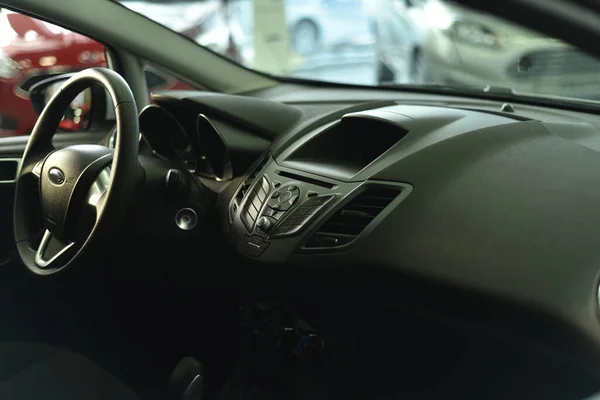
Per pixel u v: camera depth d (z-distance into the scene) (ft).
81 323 5.65
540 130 4.38
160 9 11.14
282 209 4.48
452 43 8.16
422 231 3.88
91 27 6.19
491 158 4.11
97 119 6.43
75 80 4.58
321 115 5.50
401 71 10.71
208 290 5.28
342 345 4.43
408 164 4.18
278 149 5.10
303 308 4.49
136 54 6.41
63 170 4.42
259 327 4.79
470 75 7.68
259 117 5.41
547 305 3.37
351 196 4.21
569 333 3.31
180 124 5.67
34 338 5.60
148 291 5.23
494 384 3.91
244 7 14.65
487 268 3.60
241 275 4.76
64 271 4.35
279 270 4.35
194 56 6.77
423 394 4.22
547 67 6.40
